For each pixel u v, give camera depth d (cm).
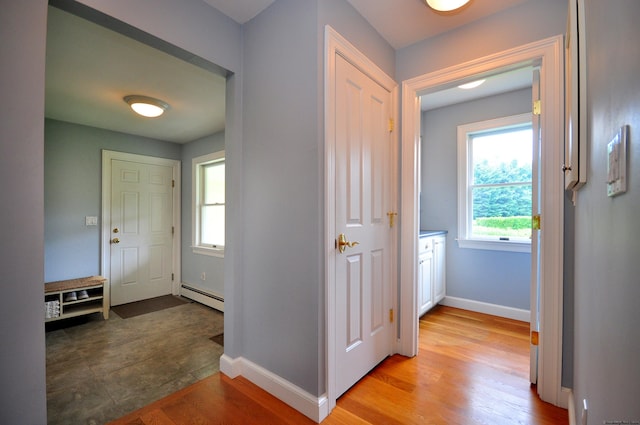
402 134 223
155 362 226
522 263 296
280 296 173
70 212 351
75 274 354
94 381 198
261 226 185
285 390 169
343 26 173
